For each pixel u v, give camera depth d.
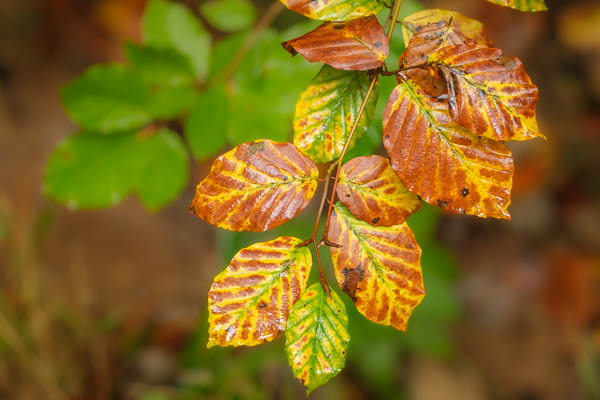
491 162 0.91
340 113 0.94
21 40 2.97
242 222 0.91
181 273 2.33
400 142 0.91
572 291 2.53
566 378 2.30
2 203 1.78
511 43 3.04
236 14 1.17
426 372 2.14
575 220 2.77
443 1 2.98
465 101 0.90
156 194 1.13
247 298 0.90
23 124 2.63
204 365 1.90
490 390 2.27
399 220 0.92
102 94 1.12
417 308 1.99
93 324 1.95
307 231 1.69
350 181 0.92
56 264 2.17
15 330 1.69
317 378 0.91
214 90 1.12
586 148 2.90
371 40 0.91
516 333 2.45
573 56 3.10
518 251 2.70
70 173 1.12
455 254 2.72
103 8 3.14
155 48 1.13
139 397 1.91
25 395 1.76
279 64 1.12
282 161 0.91
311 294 0.91
